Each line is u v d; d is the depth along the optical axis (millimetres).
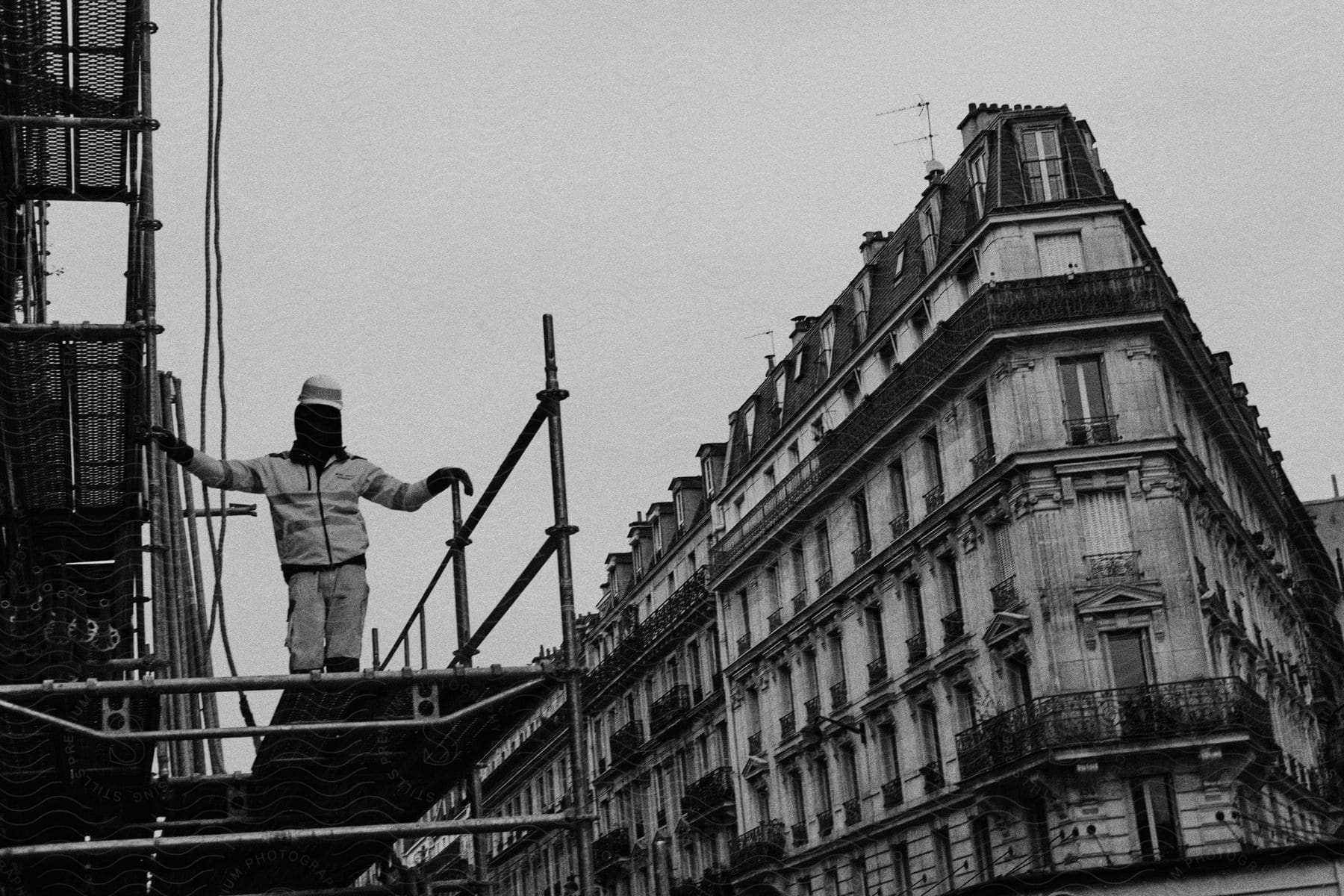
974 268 39531
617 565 70812
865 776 43156
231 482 8234
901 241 44688
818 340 49250
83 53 9547
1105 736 34062
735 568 51844
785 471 49562
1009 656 36469
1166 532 35688
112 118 8609
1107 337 37125
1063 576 35438
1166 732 33938
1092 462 36062
